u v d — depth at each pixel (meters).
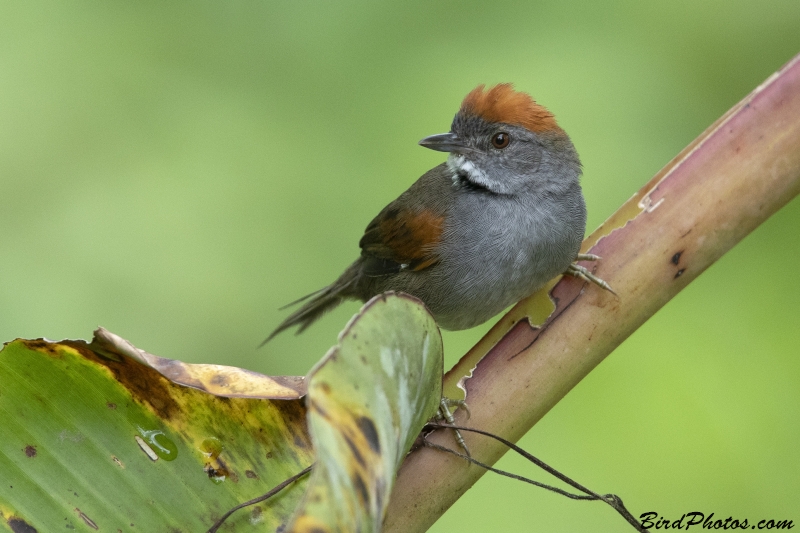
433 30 11.59
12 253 10.67
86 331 10.35
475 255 9.36
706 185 5.12
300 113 11.55
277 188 11.16
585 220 9.49
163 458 4.45
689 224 5.09
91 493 4.38
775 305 10.34
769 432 9.61
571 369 4.91
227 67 11.77
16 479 4.36
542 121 9.30
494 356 4.99
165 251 10.80
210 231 10.94
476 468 4.70
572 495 4.50
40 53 11.62
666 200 5.16
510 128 9.26
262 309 10.84
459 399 4.87
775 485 9.34
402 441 3.57
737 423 9.66
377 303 3.55
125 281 10.59
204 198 11.04
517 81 11.11
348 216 11.19
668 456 9.65
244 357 10.74
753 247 10.77
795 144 5.06
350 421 3.15
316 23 11.65
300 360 11.09
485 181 9.36
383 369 3.45
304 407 4.52
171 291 10.65
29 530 4.30
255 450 4.48
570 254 9.38
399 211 9.93
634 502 9.47
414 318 3.70
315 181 11.29
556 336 4.96
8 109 11.33
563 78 11.05
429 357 3.80
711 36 11.20
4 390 4.40
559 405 10.07
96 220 10.89
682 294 10.55
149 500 4.40
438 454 4.70
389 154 11.34
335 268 11.02
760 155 5.09
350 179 11.29
